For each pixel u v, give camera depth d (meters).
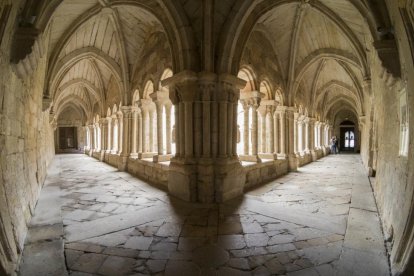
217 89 5.69
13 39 3.12
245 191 6.42
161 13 6.31
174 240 3.42
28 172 4.46
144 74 9.12
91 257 2.95
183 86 5.71
